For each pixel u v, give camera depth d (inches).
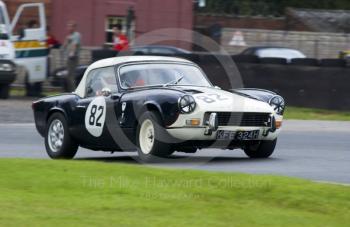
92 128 1611.7
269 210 1024.2
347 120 2755.9
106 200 1067.3
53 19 5093.5
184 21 5226.4
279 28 5969.5
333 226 955.3
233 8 6033.5
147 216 984.3
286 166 1545.3
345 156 1769.2
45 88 3703.3
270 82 3014.3
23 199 1065.5
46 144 1729.8
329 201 1056.8
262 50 4077.3
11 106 3048.7
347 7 7308.1
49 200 1064.2
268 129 1553.9
